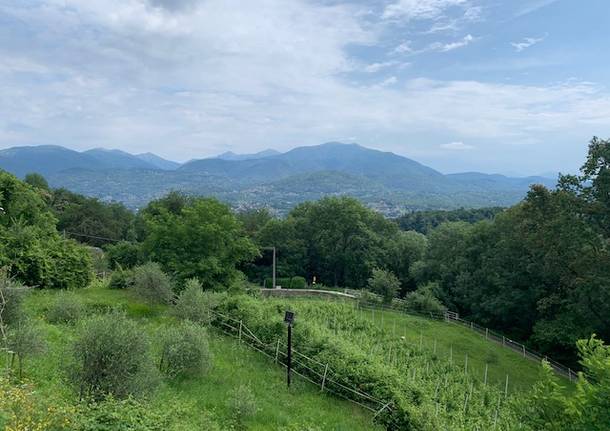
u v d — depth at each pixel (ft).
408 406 57.26
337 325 116.37
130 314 82.48
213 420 43.47
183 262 107.76
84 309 76.28
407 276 239.50
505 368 115.24
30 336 42.88
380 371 63.46
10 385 32.27
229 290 109.81
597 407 33.73
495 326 169.48
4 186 109.09
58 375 41.73
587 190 111.55
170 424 34.06
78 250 110.22
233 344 75.31
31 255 94.53
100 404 32.99
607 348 36.58
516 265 153.48
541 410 37.88
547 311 138.82
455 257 198.49
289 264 239.09
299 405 55.83
